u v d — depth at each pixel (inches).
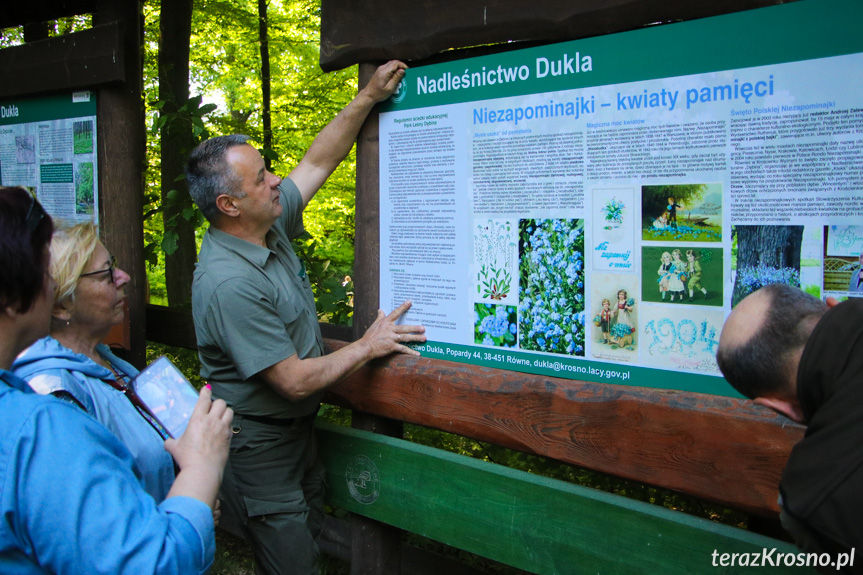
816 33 68.2
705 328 76.9
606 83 82.0
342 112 106.3
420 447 103.4
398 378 104.3
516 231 91.4
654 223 79.6
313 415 105.0
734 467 74.8
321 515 113.0
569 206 86.1
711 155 75.2
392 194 104.5
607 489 126.4
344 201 240.4
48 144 151.7
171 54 213.3
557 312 88.5
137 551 43.1
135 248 145.8
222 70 266.2
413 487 103.0
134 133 144.6
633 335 82.3
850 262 67.9
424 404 101.3
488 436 95.0
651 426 80.4
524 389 91.0
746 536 74.1
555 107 86.3
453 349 99.6
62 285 64.2
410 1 99.7
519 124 89.7
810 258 70.0
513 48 92.4
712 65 74.4
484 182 93.9
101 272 67.7
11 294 42.9
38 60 148.6
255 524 100.0
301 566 100.7
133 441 62.5
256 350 88.4
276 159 178.4
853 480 40.2
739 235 74.0
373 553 113.3
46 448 42.6
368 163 106.7
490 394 94.2
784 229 71.3
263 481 98.2
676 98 77.0
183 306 163.9
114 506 43.4
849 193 67.7
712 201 75.4
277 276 95.2
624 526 82.4
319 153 107.2
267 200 92.8
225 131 212.1
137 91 145.3
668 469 79.5
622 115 81.0
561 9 85.3
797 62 69.5
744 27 72.1
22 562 42.6
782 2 70.5
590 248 84.8
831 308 45.7
